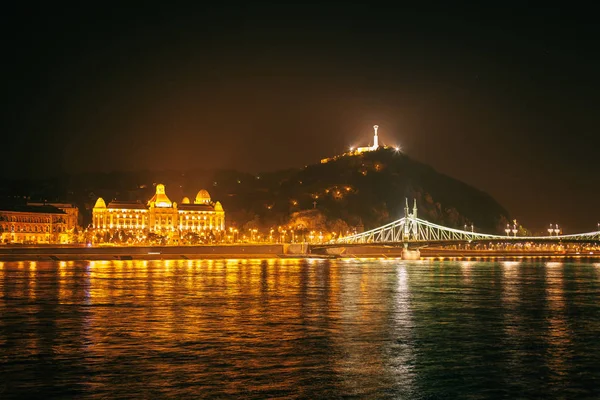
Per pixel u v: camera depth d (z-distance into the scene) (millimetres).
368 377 63594
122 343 77875
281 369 66188
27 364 67500
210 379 62312
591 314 105750
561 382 62500
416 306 114812
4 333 84062
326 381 62156
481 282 173750
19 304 112625
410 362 69625
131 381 61469
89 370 65188
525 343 79938
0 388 59281
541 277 198875
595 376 64500
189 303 115625
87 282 157875
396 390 59719
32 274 186750
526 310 110438
